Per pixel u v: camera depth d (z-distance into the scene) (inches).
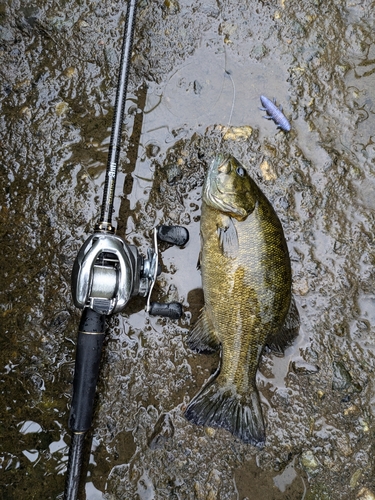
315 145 17.8
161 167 17.4
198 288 17.0
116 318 16.6
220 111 17.9
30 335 16.5
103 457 15.9
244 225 15.3
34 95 17.7
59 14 18.1
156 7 18.1
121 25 18.1
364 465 16.0
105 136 17.6
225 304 15.4
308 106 17.9
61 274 16.8
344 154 17.8
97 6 18.1
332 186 17.6
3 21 18.0
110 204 14.5
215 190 15.5
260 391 16.5
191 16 18.2
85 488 15.7
